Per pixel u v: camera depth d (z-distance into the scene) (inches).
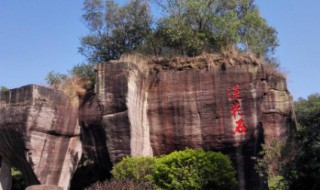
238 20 800.9
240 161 589.0
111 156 584.1
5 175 724.7
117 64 606.5
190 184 483.2
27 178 669.9
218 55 655.1
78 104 690.8
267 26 936.9
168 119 638.5
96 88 608.7
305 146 437.7
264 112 727.1
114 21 860.6
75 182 731.4
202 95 629.6
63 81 760.3
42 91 641.0
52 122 644.1
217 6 800.9
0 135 673.0
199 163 499.8
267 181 585.9
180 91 643.5
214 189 494.3
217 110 615.8
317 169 417.1
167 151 627.5
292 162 454.9
